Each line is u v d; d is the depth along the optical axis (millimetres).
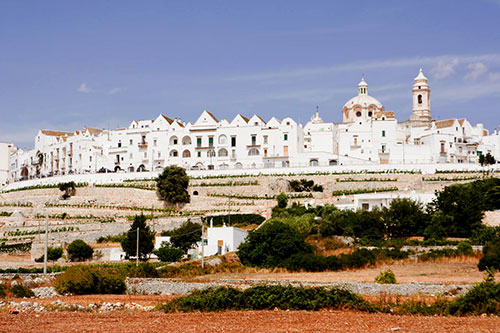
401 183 141500
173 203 141500
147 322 51094
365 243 101438
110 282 73125
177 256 101812
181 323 50594
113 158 181375
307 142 175000
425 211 112250
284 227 94500
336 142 179625
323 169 152000
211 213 132125
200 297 59469
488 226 105375
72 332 46875
